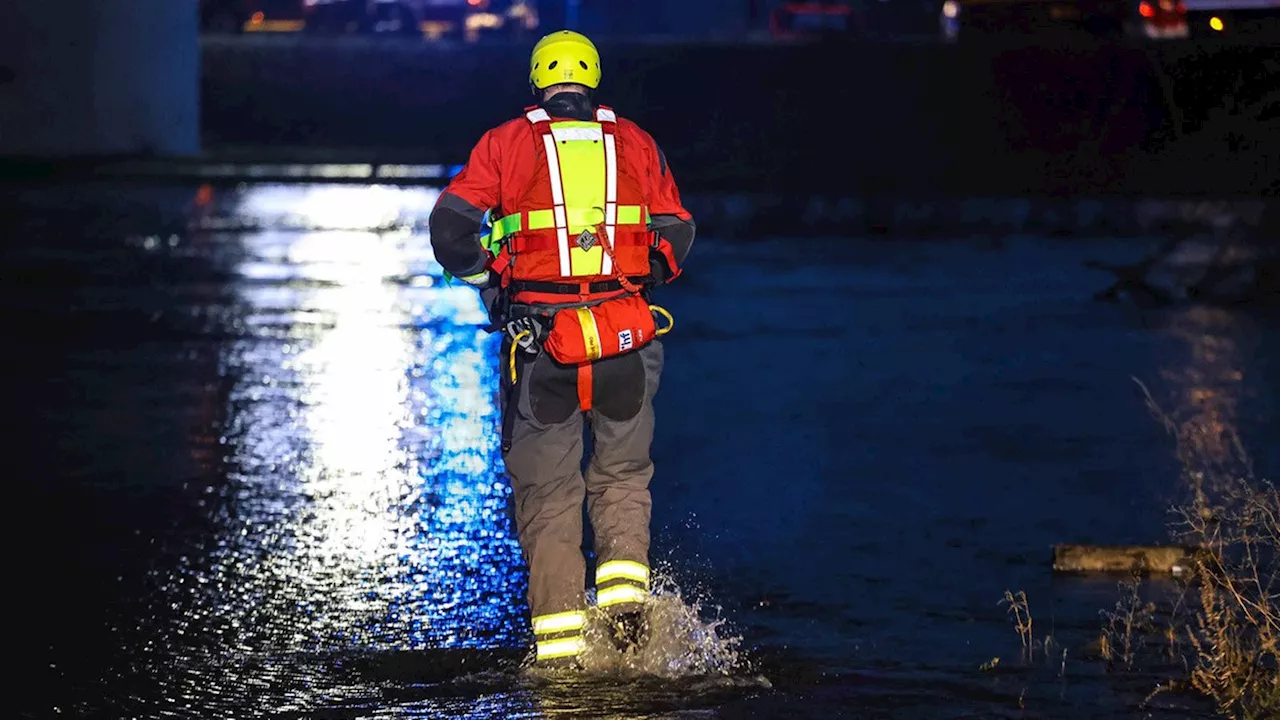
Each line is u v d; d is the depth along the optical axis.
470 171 13.64
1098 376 27.28
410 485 20.69
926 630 14.95
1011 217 49.09
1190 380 26.88
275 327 32.22
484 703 13.02
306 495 20.17
